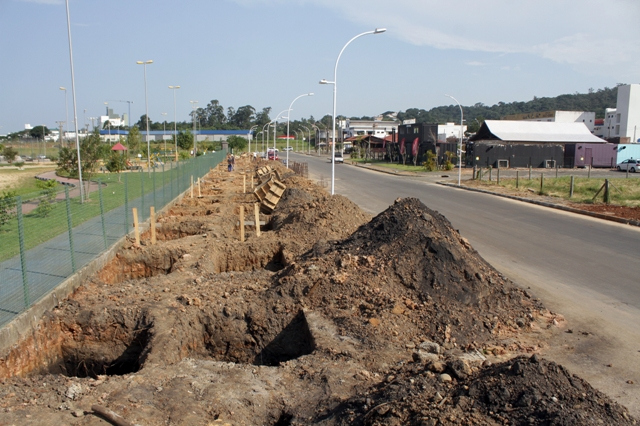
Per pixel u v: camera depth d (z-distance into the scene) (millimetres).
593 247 15594
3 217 12695
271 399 6398
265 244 14758
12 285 9109
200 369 7148
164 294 10320
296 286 9883
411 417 5031
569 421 4566
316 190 25453
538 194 28859
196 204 24609
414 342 8125
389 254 10305
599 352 8117
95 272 11891
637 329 9055
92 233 12633
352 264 10297
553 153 55188
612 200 25906
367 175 47375
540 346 8312
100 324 9266
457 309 9117
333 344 7848
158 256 13727
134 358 9234
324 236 15398
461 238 11609
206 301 9875
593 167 55469
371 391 5980
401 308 8938
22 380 6758
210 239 15148
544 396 4953
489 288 9805
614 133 82125
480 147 54156
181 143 72625
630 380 7195
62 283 9992
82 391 6441
